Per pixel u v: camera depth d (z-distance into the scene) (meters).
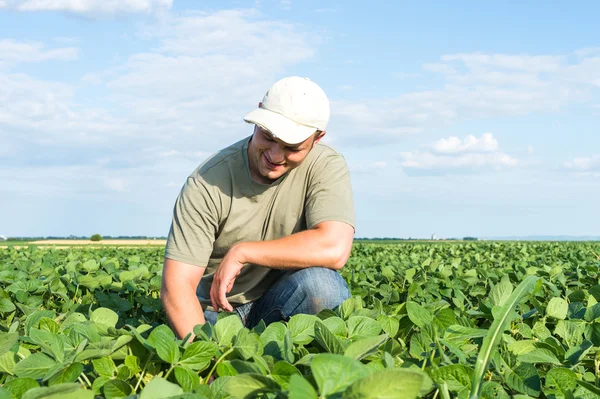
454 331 2.47
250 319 4.16
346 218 3.67
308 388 1.35
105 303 4.83
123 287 5.46
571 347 2.75
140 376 2.02
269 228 3.88
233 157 3.78
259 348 2.11
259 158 3.46
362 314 2.85
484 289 5.03
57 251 10.92
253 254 3.43
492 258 9.49
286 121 3.22
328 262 3.56
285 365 1.86
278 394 1.57
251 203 3.79
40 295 5.09
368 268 7.62
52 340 2.09
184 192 3.73
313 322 2.46
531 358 2.36
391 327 2.59
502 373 2.26
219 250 3.99
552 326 3.50
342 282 3.78
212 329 2.30
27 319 2.72
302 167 3.80
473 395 1.80
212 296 3.42
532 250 13.66
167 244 3.69
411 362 2.25
